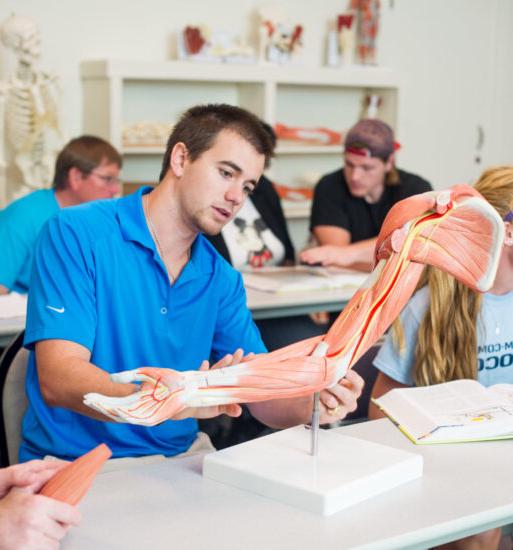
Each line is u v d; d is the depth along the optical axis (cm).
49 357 167
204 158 172
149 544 122
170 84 487
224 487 142
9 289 311
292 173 540
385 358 209
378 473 140
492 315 204
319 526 128
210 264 191
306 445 153
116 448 186
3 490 129
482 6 602
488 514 135
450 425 166
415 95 584
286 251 397
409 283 139
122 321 181
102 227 180
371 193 383
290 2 514
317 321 434
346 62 522
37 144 410
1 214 321
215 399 129
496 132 628
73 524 119
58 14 446
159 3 474
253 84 492
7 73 428
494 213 138
